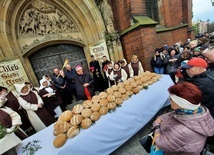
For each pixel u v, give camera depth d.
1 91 2.27
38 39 4.14
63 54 4.89
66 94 4.12
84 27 4.81
